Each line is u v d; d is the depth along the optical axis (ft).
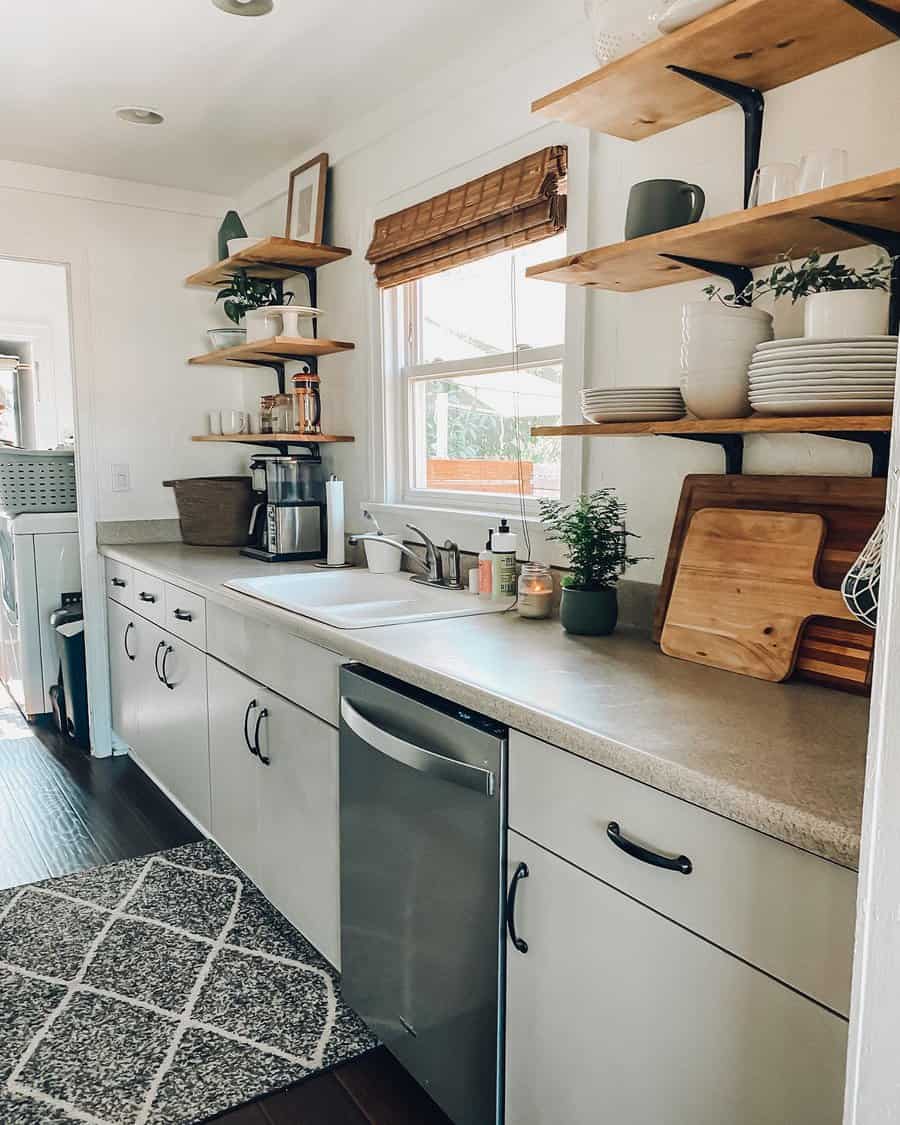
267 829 7.41
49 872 8.64
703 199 5.10
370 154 9.07
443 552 8.06
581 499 6.21
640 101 5.29
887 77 4.54
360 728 5.49
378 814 5.60
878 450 4.60
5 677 15.67
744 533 5.10
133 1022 6.32
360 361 9.63
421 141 8.22
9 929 7.55
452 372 8.44
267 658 7.17
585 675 4.85
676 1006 3.56
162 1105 5.53
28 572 13.60
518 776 4.37
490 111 7.30
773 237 4.61
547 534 7.06
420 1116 5.51
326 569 9.27
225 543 11.46
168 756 9.84
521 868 4.38
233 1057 5.98
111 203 11.29
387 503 9.37
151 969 6.97
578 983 4.06
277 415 10.59
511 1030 4.55
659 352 6.00
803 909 3.05
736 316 4.79
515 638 5.87
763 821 3.09
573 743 3.93
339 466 10.25
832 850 2.87
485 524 7.80
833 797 3.11
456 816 4.83
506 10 6.74
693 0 4.37
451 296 8.57
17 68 7.83
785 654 4.66
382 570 8.84
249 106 8.72
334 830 6.30
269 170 10.85
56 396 19.40
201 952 7.22
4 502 14.08
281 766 7.06
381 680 5.60
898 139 4.52
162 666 9.75
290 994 6.66
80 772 11.50
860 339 4.01
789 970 3.11
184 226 11.89
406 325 9.23
